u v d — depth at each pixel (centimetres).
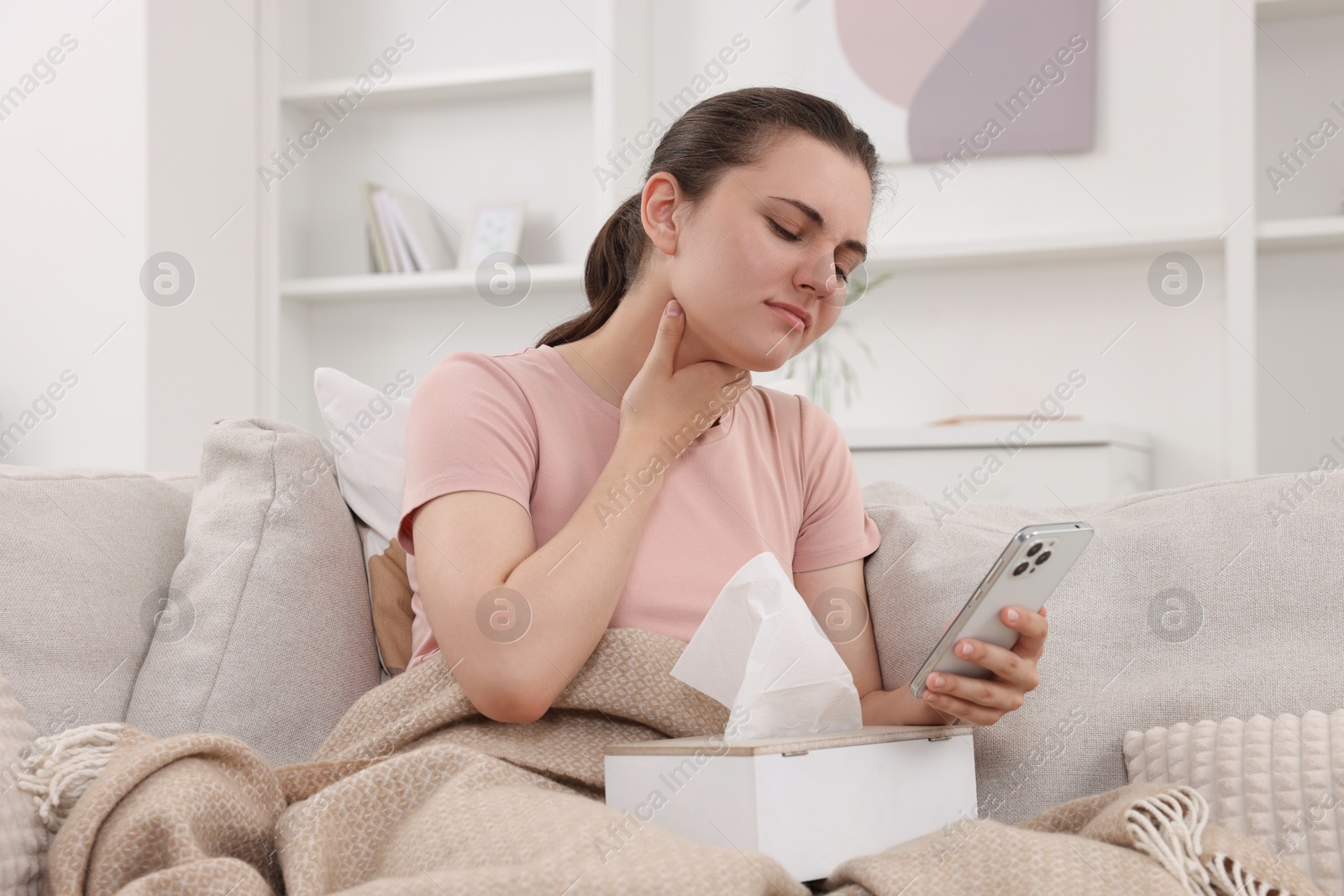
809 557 112
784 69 314
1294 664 86
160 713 101
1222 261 285
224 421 121
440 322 337
